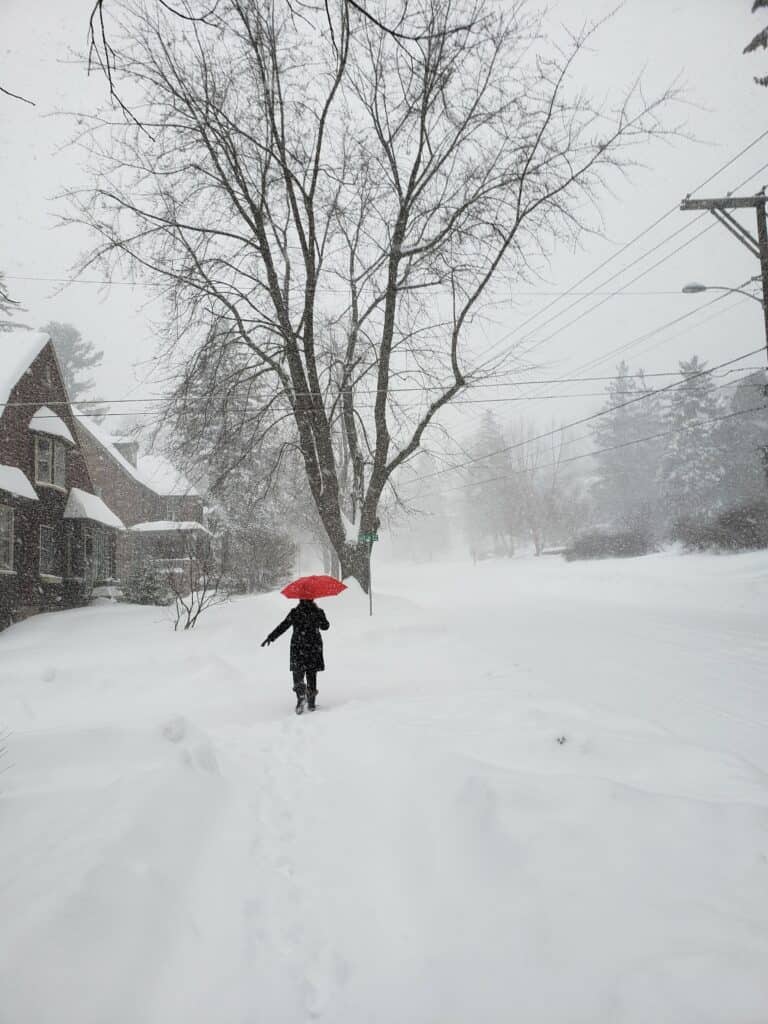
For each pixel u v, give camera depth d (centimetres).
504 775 411
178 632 1548
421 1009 235
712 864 302
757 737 612
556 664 1016
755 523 3175
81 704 885
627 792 372
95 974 232
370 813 419
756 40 1942
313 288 1880
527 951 255
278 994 248
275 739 655
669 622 1580
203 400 1808
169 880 309
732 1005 206
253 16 1570
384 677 1006
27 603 2192
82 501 2533
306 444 1944
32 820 353
